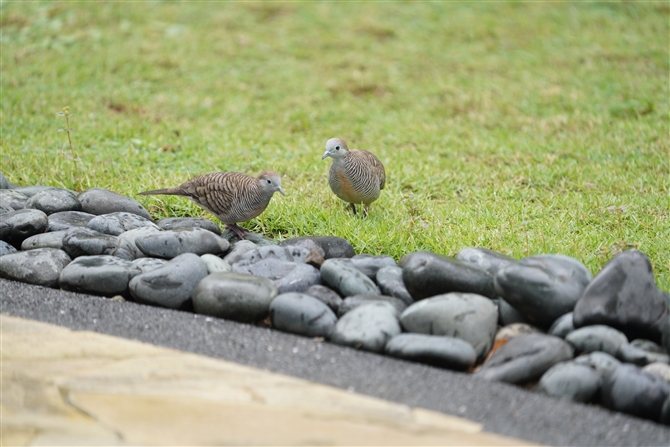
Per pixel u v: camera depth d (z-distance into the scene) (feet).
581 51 65.21
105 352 23.67
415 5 76.13
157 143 47.37
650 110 53.16
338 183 35.63
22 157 42.93
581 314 25.08
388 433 20.07
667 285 28.86
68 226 32.99
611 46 65.67
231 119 53.83
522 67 63.10
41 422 20.52
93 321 26.07
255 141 49.73
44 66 59.57
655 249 32.53
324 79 62.03
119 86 57.72
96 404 21.11
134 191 37.91
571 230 34.91
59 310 26.86
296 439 19.72
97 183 39.47
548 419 21.29
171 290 27.66
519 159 45.62
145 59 62.44
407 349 24.25
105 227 32.37
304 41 68.90
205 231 31.17
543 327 26.50
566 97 56.18
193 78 60.34
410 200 38.86
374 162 36.83
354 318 25.66
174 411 20.81
